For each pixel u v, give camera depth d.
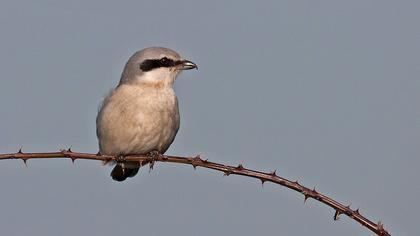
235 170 7.11
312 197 6.73
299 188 6.83
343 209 6.58
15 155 7.50
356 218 6.53
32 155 7.53
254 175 6.98
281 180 6.91
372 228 6.48
